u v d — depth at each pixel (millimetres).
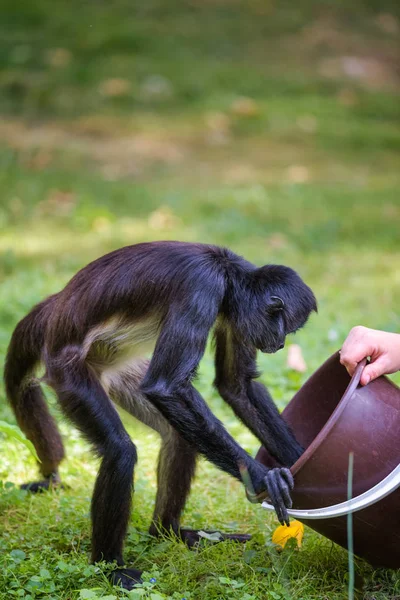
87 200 26469
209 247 9664
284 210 26922
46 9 44062
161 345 8930
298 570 8977
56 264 21156
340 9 49000
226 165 31641
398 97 40312
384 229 25359
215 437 8805
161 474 9977
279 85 39438
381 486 8000
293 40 44531
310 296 9578
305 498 8273
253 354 10016
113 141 33031
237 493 11156
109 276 9516
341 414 8133
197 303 9000
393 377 14289
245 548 9500
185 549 9375
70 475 11672
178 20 44938
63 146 32188
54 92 36500
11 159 30266
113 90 36844
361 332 8680
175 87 37750
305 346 15945
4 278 20000
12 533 9938
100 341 9727
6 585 8641
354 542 8461
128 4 46062
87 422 9164
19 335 10367
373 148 34312
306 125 35750
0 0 44250
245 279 9477
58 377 9406
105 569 8922
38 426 10875
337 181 30609
